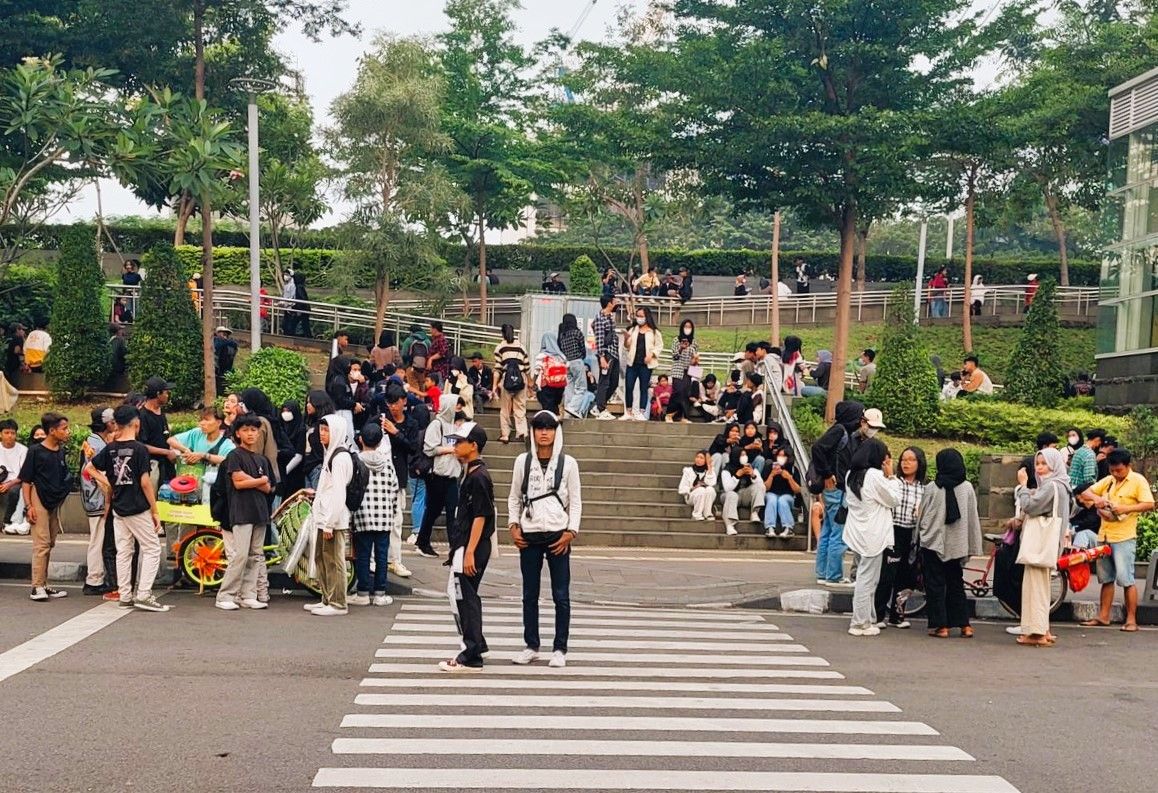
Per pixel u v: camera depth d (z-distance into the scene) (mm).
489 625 11344
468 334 29891
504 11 35781
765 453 18453
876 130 23812
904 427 23156
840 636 11578
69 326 22547
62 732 7145
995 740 7684
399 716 7715
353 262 29141
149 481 11281
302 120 37562
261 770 6492
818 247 61844
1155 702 9000
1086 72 34250
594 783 6426
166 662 9094
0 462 16281
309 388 22906
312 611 11492
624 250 42688
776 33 25203
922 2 24250
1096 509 12672
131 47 31031
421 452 14656
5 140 23125
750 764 6902
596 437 20266
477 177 34781
